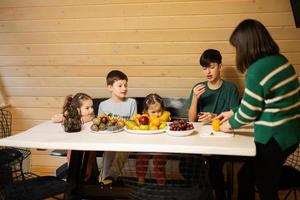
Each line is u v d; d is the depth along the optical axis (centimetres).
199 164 179
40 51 316
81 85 330
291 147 173
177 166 219
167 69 305
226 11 273
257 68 166
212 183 233
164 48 296
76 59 315
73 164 218
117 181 231
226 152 167
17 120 355
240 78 295
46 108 347
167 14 283
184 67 301
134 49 301
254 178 190
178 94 315
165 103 302
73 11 293
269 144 171
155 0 278
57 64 320
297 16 245
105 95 330
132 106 272
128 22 291
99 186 223
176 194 171
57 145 186
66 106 223
